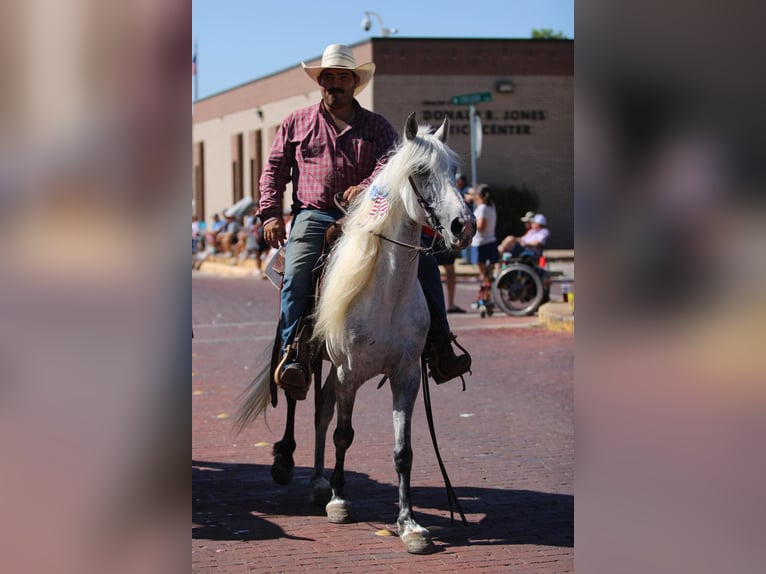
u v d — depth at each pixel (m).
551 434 8.06
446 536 5.33
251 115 50.25
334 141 5.61
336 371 5.36
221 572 4.70
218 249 39.44
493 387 10.33
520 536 5.30
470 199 17.70
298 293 5.50
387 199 4.92
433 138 4.82
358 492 6.31
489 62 37.09
